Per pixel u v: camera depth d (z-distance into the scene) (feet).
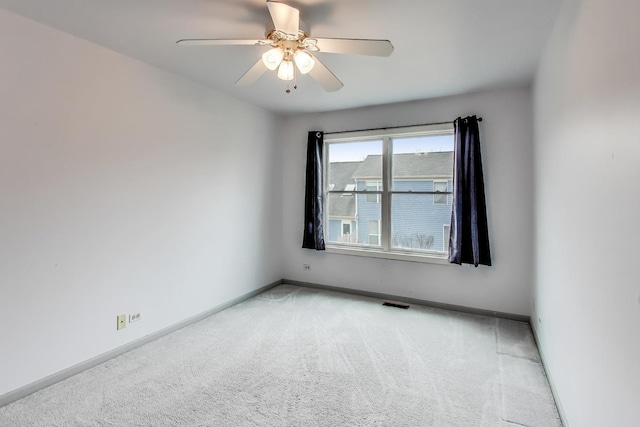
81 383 7.47
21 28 6.81
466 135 11.59
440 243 12.91
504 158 11.35
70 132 7.64
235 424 6.16
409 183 13.33
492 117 11.48
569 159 5.83
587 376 4.82
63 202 7.55
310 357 8.73
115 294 8.66
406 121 12.91
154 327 9.70
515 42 7.83
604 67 4.12
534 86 9.90
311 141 14.56
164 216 9.92
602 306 4.20
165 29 7.36
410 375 7.88
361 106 13.55
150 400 6.86
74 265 7.79
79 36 7.68
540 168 8.93
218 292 11.98
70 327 7.73
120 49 8.38
